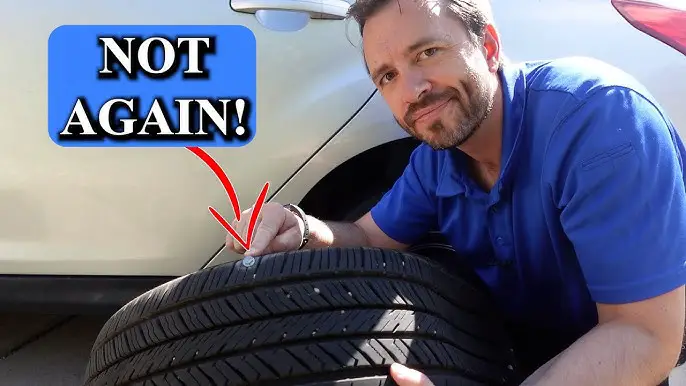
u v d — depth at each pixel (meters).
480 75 1.24
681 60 1.75
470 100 1.24
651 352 1.09
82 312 1.94
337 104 1.82
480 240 1.44
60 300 1.92
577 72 1.24
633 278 1.10
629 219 1.10
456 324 1.19
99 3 1.82
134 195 1.83
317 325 1.04
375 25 1.25
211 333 1.06
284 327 1.04
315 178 1.84
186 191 1.83
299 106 1.82
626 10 1.83
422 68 1.23
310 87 1.82
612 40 1.79
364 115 1.83
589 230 1.14
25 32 1.80
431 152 1.57
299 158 1.82
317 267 1.13
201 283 1.15
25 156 1.82
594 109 1.16
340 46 1.85
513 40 1.82
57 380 2.15
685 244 1.12
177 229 1.86
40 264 1.89
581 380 1.05
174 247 1.87
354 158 1.87
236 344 1.03
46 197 1.84
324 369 1.00
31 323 2.59
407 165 1.79
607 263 1.12
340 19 1.85
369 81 1.84
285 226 1.53
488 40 1.29
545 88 1.26
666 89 1.75
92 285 1.90
